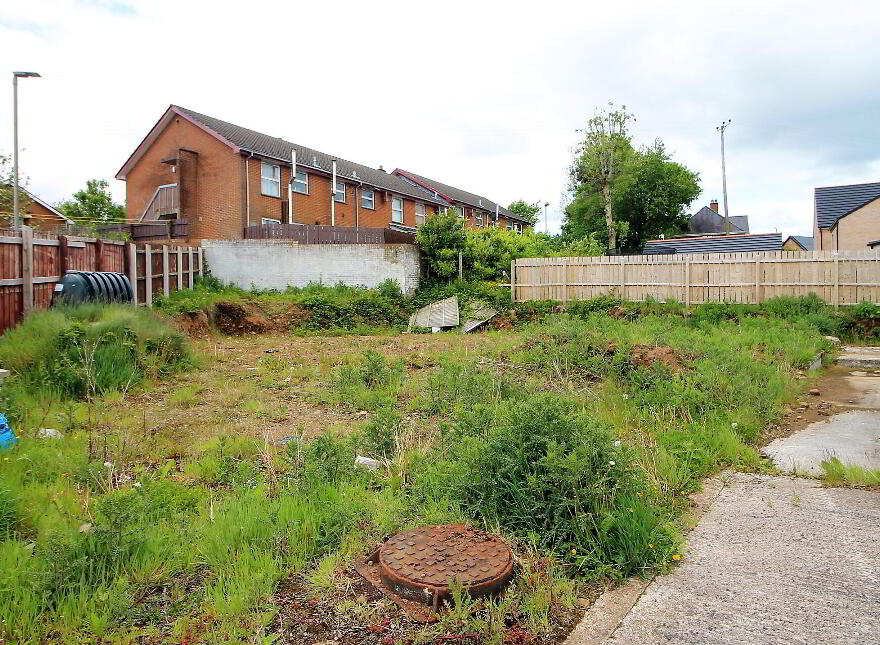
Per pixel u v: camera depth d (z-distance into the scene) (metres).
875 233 25.06
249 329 15.54
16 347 7.38
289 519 3.46
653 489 3.99
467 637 2.46
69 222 25.97
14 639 2.48
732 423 5.69
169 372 8.65
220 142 23.81
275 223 24.56
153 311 12.86
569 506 3.36
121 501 3.37
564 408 4.15
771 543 3.38
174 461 4.95
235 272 20.08
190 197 24.48
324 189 27.64
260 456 5.06
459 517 3.63
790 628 2.53
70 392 7.02
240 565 3.04
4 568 2.90
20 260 9.67
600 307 17.22
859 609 2.66
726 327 13.63
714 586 2.91
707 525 3.66
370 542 3.36
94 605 2.71
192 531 3.43
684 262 17.19
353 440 4.93
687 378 6.80
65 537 3.13
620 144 34.34
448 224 20.75
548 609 2.71
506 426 3.97
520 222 49.19
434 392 7.06
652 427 5.72
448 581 2.75
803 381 8.47
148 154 26.05
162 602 2.83
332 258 19.70
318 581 2.93
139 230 22.08
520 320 17.34
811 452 5.16
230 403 7.09
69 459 4.61
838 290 15.59
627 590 2.91
